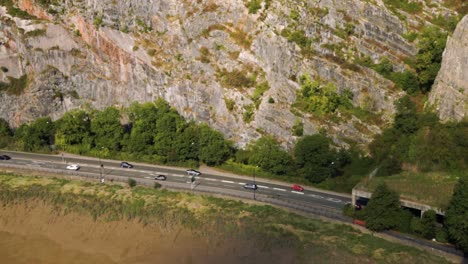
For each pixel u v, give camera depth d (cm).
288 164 12938
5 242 11700
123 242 11369
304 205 11625
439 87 12675
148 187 12706
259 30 14288
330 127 13012
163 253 10962
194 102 14350
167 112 14425
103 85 15462
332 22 14238
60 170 13650
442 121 12294
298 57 13812
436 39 13375
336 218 10981
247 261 10381
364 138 12812
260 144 13225
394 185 11019
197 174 13275
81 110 15400
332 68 13600
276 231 10631
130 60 15088
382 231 10462
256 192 12325
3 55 16025
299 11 14250
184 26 15262
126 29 15588
